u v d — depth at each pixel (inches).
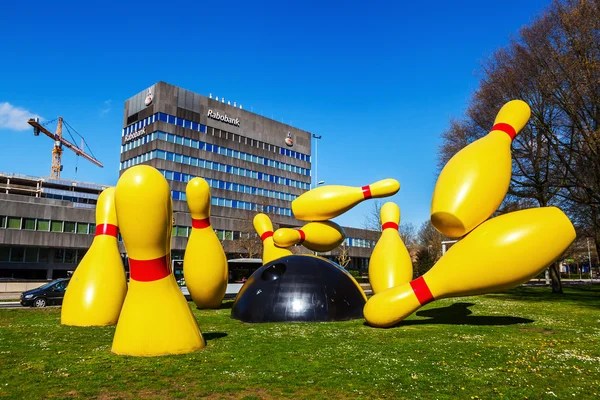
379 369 223.6
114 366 226.2
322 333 320.8
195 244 437.4
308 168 2711.6
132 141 2089.1
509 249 295.9
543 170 844.0
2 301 807.1
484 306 567.2
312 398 180.9
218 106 2230.6
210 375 210.7
